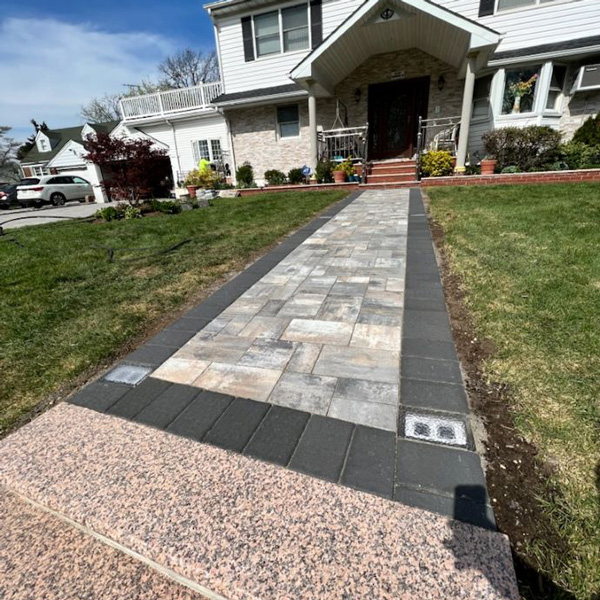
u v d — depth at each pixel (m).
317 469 1.45
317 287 3.29
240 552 1.17
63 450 1.62
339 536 1.20
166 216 8.38
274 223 6.09
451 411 1.71
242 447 1.58
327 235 5.06
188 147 14.70
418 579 1.06
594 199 5.70
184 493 1.38
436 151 9.77
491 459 1.45
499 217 5.02
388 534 1.19
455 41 8.77
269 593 1.06
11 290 3.74
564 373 1.88
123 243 5.63
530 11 9.27
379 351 2.23
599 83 8.71
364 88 11.36
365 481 1.38
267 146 12.86
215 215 7.62
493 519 1.22
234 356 2.28
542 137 8.56
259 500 1.34
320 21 11.08
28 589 1.18
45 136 28.89
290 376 2.05
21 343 2.62
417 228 5.06
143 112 14.63
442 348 2.21
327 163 10.54
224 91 13.02
